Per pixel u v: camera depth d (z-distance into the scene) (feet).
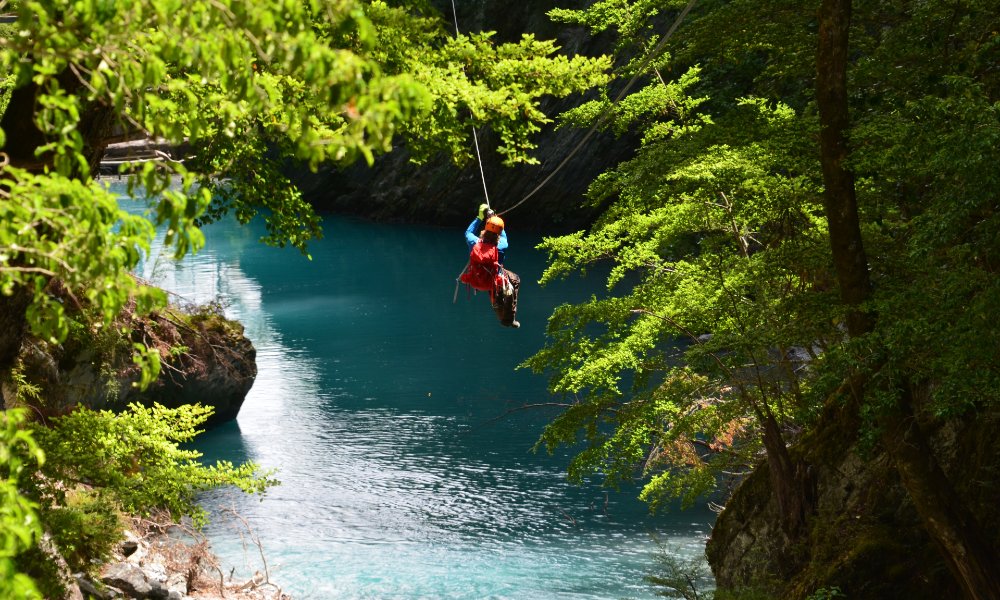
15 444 29.48
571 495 79.51
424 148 44.34
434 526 72.69
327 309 148.87
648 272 65.67
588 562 66.69
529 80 42.09
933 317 34.50
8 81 37.58
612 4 67.26
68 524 36.11
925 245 31.53
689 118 66.69
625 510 76.79
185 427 43.78
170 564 57.00
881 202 44.86
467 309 147.02
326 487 80.43
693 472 64.80
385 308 149.28
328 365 118.62
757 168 46.80
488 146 212.84
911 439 40.09
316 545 68.95
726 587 60.08
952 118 33.24
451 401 104.17
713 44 50.72
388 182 236.22
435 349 125.29
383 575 63.82
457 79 39.68
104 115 27.48
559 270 65.16
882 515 51.55
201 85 25.95
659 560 61.67
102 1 14.10
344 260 190.90
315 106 29.35
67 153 14.80
